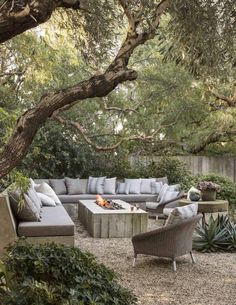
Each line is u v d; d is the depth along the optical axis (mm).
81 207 9141
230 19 3773
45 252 3354
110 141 12031
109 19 3807
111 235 7609
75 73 9469
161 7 2947
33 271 3275
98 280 3176
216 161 13961
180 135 12055
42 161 11680
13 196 5656
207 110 11945
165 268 5656
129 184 11133
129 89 12055
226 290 4746
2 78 7953
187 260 6121
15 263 3273
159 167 12500
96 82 2328
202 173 13336
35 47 5609
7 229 5219
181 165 12734
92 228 7617
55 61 6500
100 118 12000
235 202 10969
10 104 8539
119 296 3172
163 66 11195
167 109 11406
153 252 5609
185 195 9039
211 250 6676
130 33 2674
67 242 5711
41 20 2131
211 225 6758
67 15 3926
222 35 3848
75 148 11867
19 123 2199
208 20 3707
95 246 6902
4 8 2094
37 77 6020
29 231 5602
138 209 8016
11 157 2180
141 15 2885
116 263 5852
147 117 11539
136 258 5945
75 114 11398
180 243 5578
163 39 4238
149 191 11086
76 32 4121
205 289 4770
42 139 11305
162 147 13156
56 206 8125
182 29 3820
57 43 5062
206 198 8445
